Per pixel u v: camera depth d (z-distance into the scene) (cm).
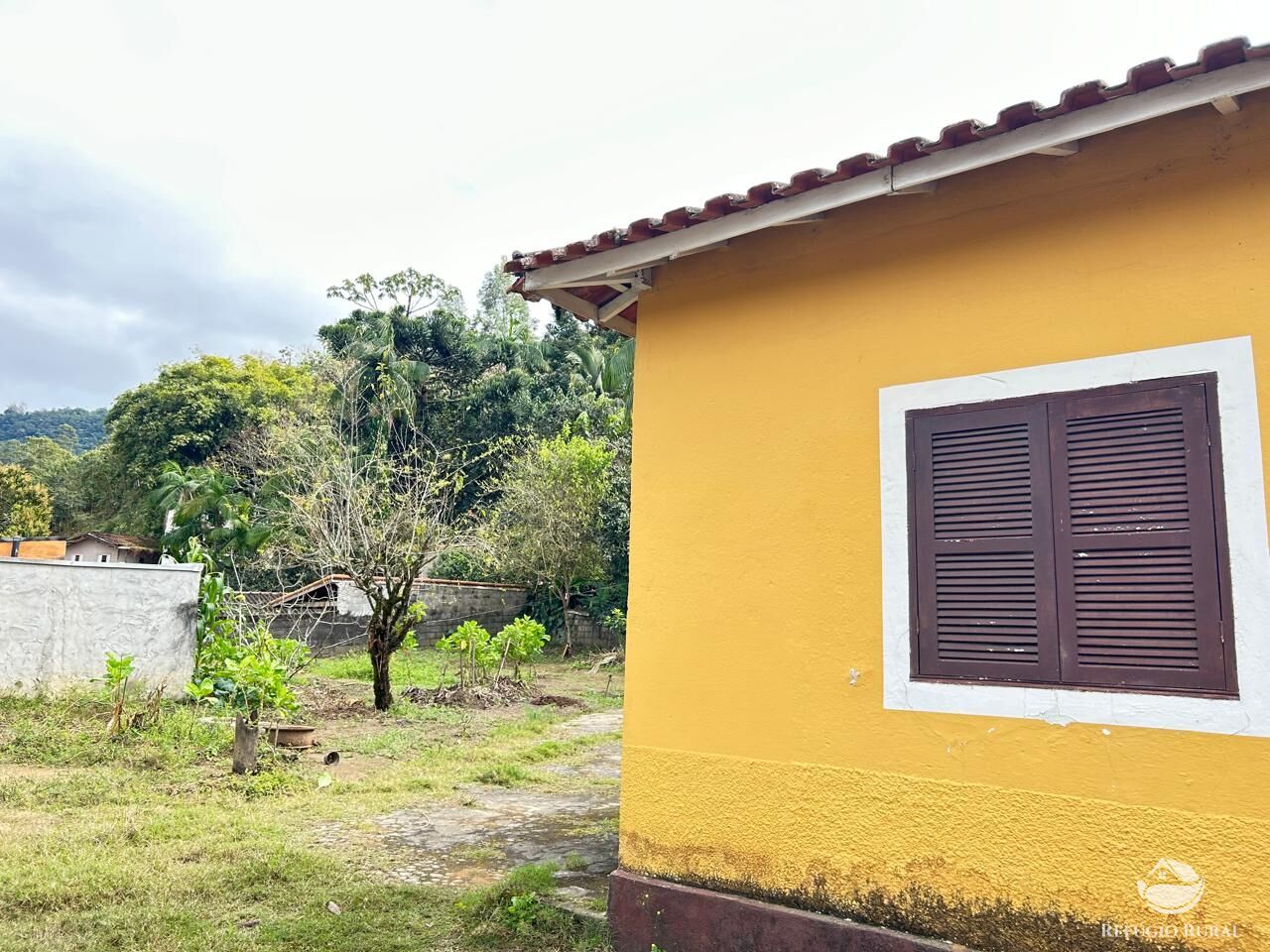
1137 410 314
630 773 418
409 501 1216
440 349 2981
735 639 396
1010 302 346
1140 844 294
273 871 499
